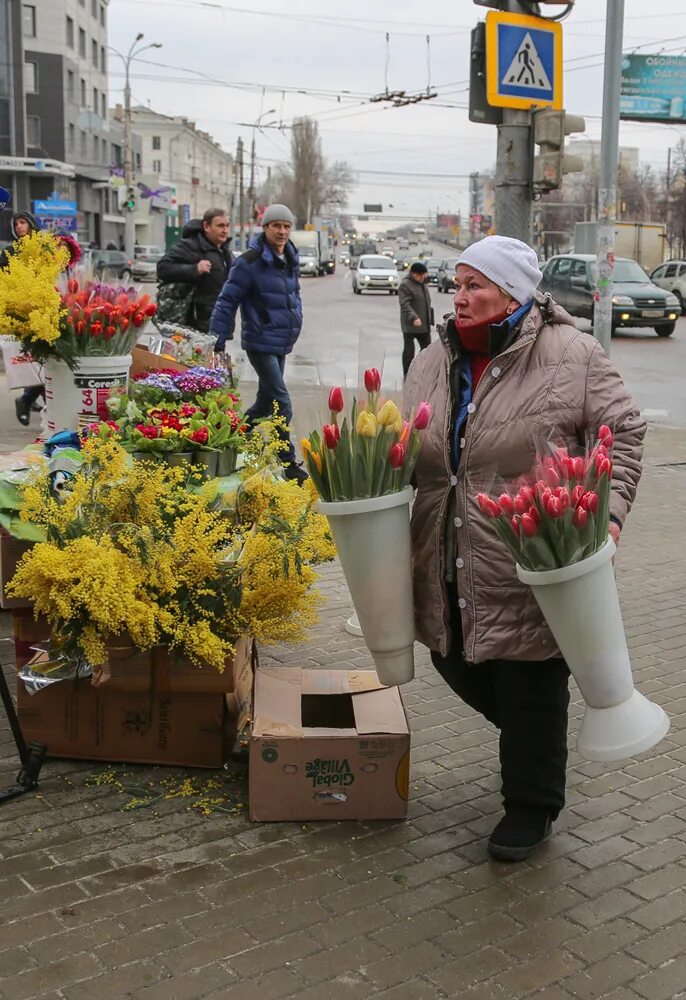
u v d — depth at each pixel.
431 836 3.36
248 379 14.22
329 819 3.43
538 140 7.75
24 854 3.19
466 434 3.05
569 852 3.28
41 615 3.99
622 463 2.98
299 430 3.02
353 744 3.38
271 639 3.79
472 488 3.04
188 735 3.73
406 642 3.11
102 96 68.56
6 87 53.22
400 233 182.88
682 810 3.56
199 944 2.77
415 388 3.23
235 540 3.74
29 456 4.38
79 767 3.76
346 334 22.69
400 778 3.42
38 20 55.22
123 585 3.36
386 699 3.64
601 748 2.85
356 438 2.92
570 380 3.00
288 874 3.11
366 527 2.97
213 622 3.62
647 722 2.86
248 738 3.71
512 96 7.77
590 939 2.83
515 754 3.19
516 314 3.04
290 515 3.75
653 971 2.70
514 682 3.12
